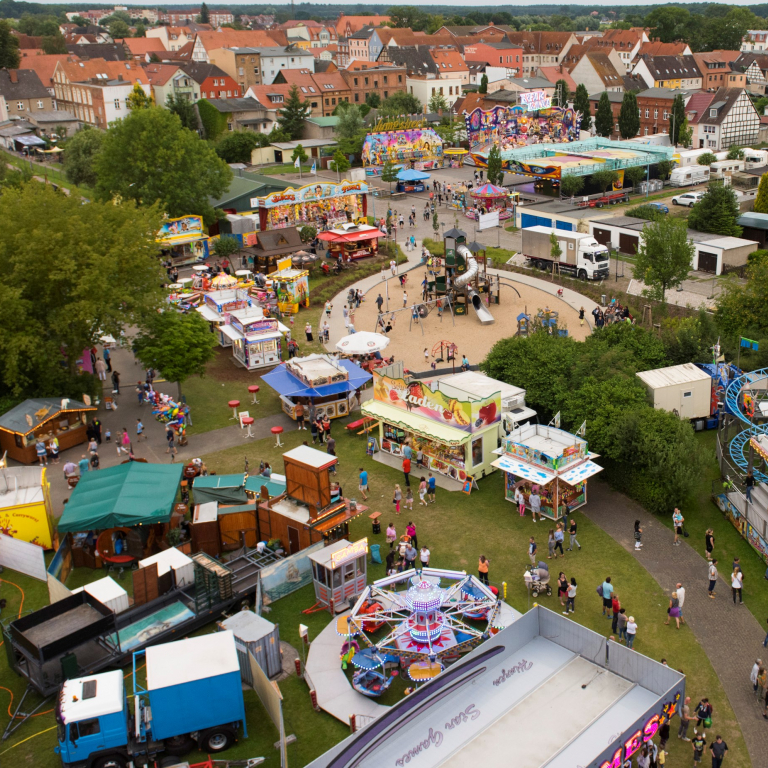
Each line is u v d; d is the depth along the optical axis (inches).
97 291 1913.1
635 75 7175.2
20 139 5457.7
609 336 2021.4
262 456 1820.9
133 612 1210.6
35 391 1962.4
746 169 4564.5
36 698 1104.2
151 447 1867.6
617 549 1439.5
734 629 1228.5
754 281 2174.0
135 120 3312.0
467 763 950.4
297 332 2581.2
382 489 1675.7
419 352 2391.7
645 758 960.9
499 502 1614.2
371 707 1072.8
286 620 1272.1
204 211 3403.1
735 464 1619.1
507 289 2938.0
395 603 1214.9
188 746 994.1
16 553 1409.9
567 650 1130.7
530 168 4180.6
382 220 3833.7
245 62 7854.3
